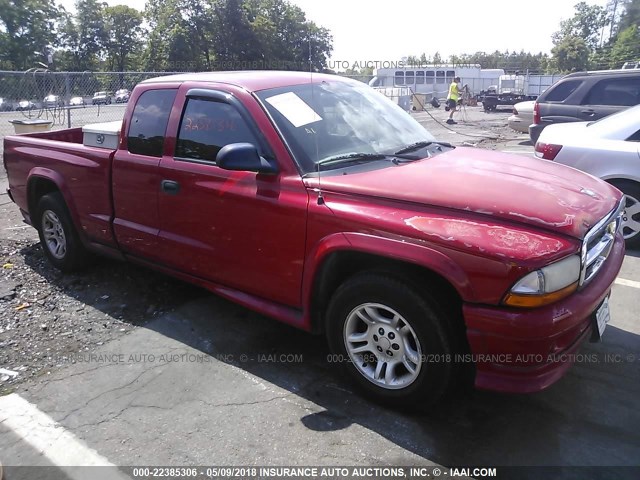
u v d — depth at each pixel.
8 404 3.04
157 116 3.85
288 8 51.25
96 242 4.45
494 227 2.51
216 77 3.71
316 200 2.94
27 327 3.93
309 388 3.13
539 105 9.66
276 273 3.17
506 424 2.78
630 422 2.78
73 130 5.66
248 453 2.62
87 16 70.69
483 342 2.48
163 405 3.00
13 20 62.22
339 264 3.00
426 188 2.78
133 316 4.07
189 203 3.54
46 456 2.64
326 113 3.53
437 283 2.64
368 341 2.91
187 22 49.69
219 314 4.07
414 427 2.76
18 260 5.29
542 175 3.17
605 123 5.68
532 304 2.37
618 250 3.16
